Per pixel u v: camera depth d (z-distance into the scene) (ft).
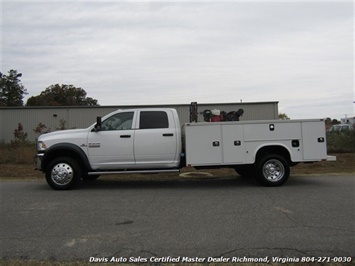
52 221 19.97
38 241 16.49
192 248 15.37
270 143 30.55
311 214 20.94
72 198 26.48
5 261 13.99
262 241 16.16
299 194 27.25
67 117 121.49
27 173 43.60
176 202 24.82
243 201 24.86
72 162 30.07
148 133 30.50
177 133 30.73
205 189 30.32
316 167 46.55
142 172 30.32
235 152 30.40
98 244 16.01
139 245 15.81
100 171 30.55
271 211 21.77
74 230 18.19
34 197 26.94
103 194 28.14
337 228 18.06
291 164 32.24
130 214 21.40
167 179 37.11
